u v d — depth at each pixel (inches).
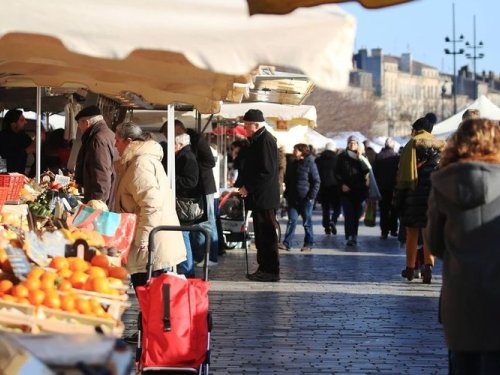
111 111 958.4
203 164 884.6
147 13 265.7
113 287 388.2
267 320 669.9
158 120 1242.6
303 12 275.7
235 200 1171.3
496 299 350.6
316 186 1189.1
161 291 429.4
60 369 222.4
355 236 1295.5
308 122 1397.6
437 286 860.0
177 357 424.8
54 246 411.5
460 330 354.3
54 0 264.4
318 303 748.0
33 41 340.8
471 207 354.3
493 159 362.6
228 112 1244.5
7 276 371.6
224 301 752.3
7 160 887.1
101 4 264.8
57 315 340.8
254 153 868.0
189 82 422.0
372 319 679.7
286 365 532.7
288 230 1205.7
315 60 269.1
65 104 960.9
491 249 353.4
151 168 566.6
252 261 1043.3
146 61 386.9
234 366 528.1
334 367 530.0
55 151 944.3
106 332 339.3
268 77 1114.7
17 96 934.4
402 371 522.3
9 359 224.5
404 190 853.8
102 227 487.5
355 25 275.3
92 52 262.2
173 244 567.5
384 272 969.5
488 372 356.5
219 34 265.9
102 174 668.1
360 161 1284.4
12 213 496.1
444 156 371.9
